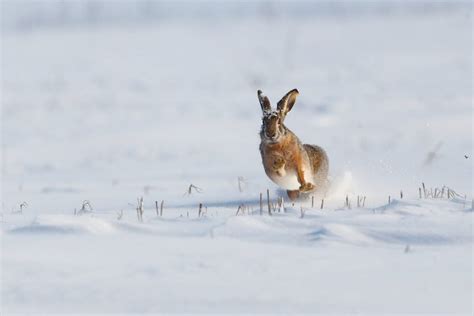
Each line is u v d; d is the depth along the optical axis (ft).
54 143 72.79
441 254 22.36
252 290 19.26
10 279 20.33
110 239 24.63
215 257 22.27
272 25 233.55
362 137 65.31
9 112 95.25
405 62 130.00
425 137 62.49
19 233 25.54
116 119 87.56
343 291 19.10
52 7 285.23
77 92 114.21
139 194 40.70
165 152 64.54
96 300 18.70
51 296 19.01
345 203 31.99
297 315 17.52
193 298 18.72
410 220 25.66
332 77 117.39
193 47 178.70
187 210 32.04
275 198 35.58
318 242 23.76
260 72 128.57
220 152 63.05
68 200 39.42
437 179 40.29
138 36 212.02
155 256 22.44
